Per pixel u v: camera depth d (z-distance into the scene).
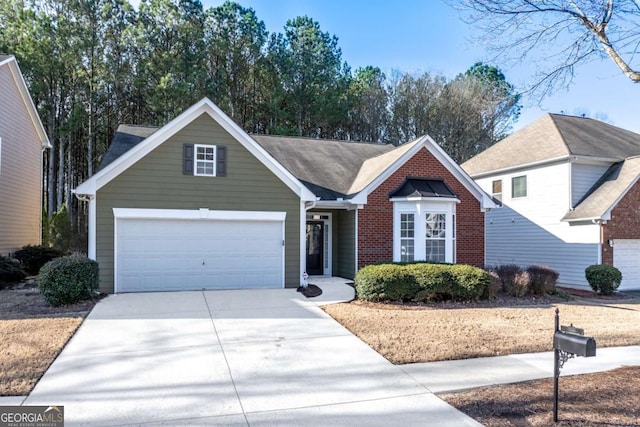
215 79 29.31
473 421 4.59
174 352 6.83
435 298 11.69
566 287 17.45
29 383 5.50
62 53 24.83
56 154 31.67
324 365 6.37
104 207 11.73
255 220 12.99
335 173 16.50
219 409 4.84
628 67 7.12
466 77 37.00
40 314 9.15
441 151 15.41
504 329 8.64
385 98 38.28
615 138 20.62
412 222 14.64
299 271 13.38
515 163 20.09
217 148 12.74
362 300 11.29
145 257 12.08
